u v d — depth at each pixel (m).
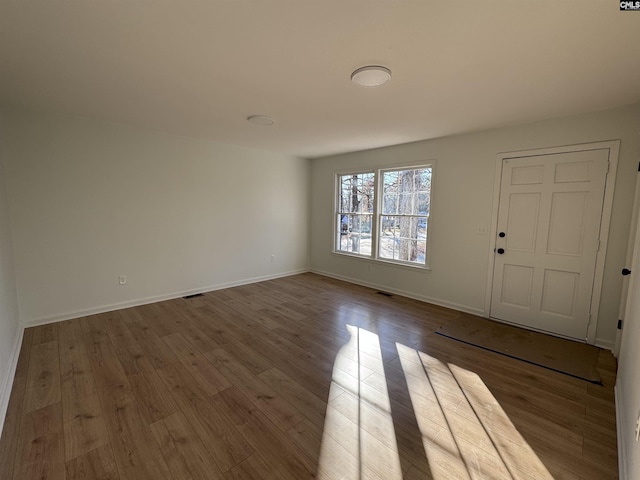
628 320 2.19
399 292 4.63
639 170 2.57
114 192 3.68
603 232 2.85
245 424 1.84
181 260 4.36
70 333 3.09
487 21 1.51
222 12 1.47
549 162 3.12
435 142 4.04
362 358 2.67
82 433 1.75
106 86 2.41
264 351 2.78
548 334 3.21
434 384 2.29
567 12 1.42
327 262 5.83
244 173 4.97
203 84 2.35
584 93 2.41
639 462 1.16
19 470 1.50
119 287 3.82
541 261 3.23
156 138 3.97
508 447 1.69
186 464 1.55
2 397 1.92
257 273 5.35
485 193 3.60
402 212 4.61
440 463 1.58
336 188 5.59
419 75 2.13
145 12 1.47
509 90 2.37
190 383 2.26
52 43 1.76
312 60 1.94
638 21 1.47
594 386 2.27
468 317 3.70
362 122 3.30
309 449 1.66
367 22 1.54
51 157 3.23
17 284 3.10
